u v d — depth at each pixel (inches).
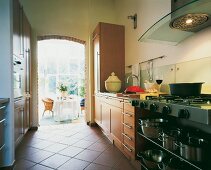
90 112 167.8
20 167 82.7
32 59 158.2
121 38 148.9
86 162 87.5
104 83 143.3
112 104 108.0
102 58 143.8
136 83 127.6
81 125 169.2
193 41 75.7
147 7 113.2
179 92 60.3
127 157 90.7
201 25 67.2
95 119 158.6
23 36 121.6
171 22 65.5
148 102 60.5
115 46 147.1
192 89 58.1
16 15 101.7
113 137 106.8
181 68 82.6
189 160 48.3
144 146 78.4
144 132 69.6
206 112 36.4
